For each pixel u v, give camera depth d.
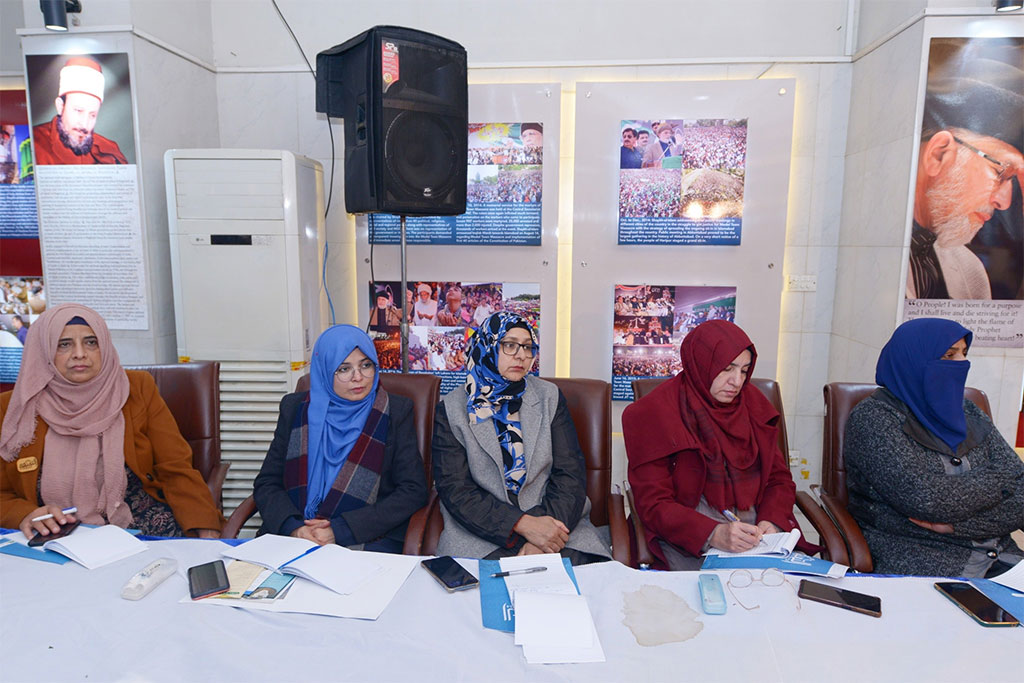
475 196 3.04
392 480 1.90
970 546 1.71
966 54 2.35
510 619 1.12
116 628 1.08
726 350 1.81
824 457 2.04
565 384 2.04
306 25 3.09
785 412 3.19
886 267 2.61
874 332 2.70
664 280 3.05
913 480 1.70
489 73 3.03
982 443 1.81
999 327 2.47
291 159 2.64
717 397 1.85
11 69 3.00
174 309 2.85
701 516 1.66
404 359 2.77
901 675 0.97
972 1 2.32
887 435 1.79
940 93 2.38
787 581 1.25
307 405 1.90
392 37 2.23
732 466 1.83
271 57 3.12
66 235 2.78
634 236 3.01
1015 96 2.35
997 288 2.45
